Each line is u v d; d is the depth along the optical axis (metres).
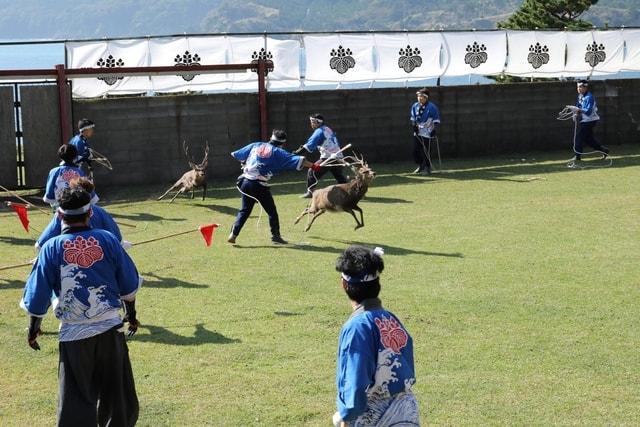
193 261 10.79
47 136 15.94
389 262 10.52
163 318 8.47
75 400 5.38
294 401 6.48
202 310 8.72
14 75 15.37
